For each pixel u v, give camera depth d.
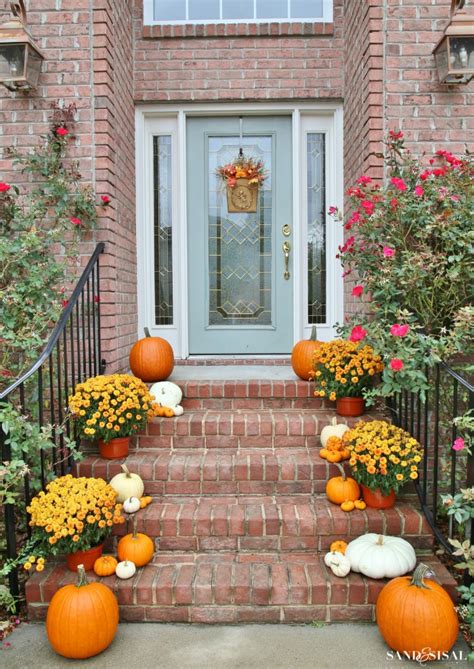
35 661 2.06
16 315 3.06
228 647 2.13
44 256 3.18
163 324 4.35
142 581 2.30
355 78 3.71
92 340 3.35
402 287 2.97
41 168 3.28
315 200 4.33
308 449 3.03
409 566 2.29
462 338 2.69
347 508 2.57
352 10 3.79
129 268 3.92
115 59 3.55
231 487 2.79
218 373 3.80
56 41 3.33
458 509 2.14
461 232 2.84
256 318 4.34
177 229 4.32
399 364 2.49
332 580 2.29
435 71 3.34
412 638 2.00
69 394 3.12
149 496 2.78
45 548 2.32
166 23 4.12
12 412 2.35
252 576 2.33
